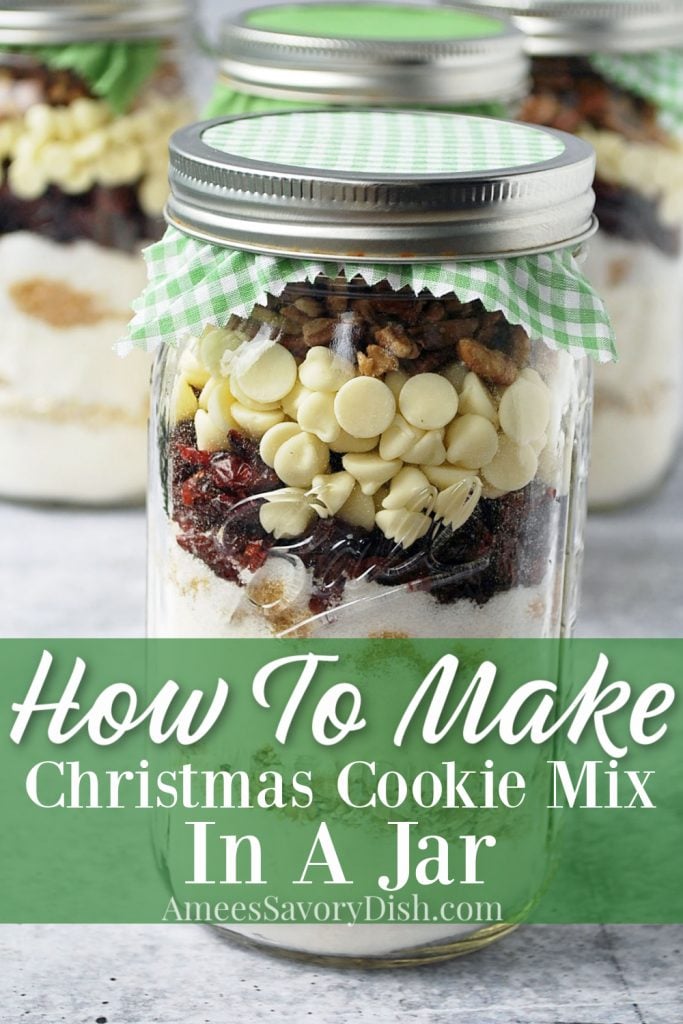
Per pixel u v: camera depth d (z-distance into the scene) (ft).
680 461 5.82
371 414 2.91
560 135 3.31
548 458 3.12
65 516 5.26
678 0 4.87
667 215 5.03
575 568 3.40
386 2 5.31
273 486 2.99
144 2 4.73
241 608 3.09
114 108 4.76
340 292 2.93
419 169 2.98
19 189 4.79
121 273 4.89
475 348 2.95
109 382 5.04
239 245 2.93
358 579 3.01
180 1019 3.07
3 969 3.23
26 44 4.69
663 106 4.89
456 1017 3.09
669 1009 3.14
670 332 5.24
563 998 3.16
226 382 3.01
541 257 3.03
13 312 4.95
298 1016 3.09
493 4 4.90
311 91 4.35
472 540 3.02
